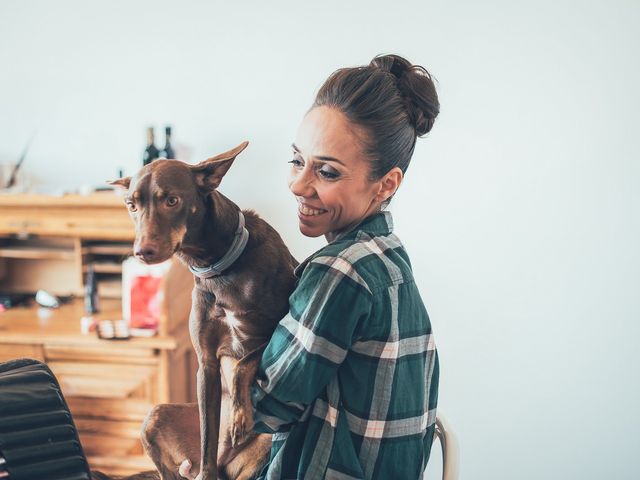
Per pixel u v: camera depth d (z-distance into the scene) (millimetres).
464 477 2693
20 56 2791
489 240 2559
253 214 1197
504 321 2590
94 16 2723
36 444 924
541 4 2424
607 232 2488
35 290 2895
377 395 1016
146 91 2742
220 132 2723
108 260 2777
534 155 2492
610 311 2523
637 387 2543
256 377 1042
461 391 2654
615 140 2443
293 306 1012
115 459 2447
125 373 2414
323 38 2602
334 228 1088
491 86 2488
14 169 2756
